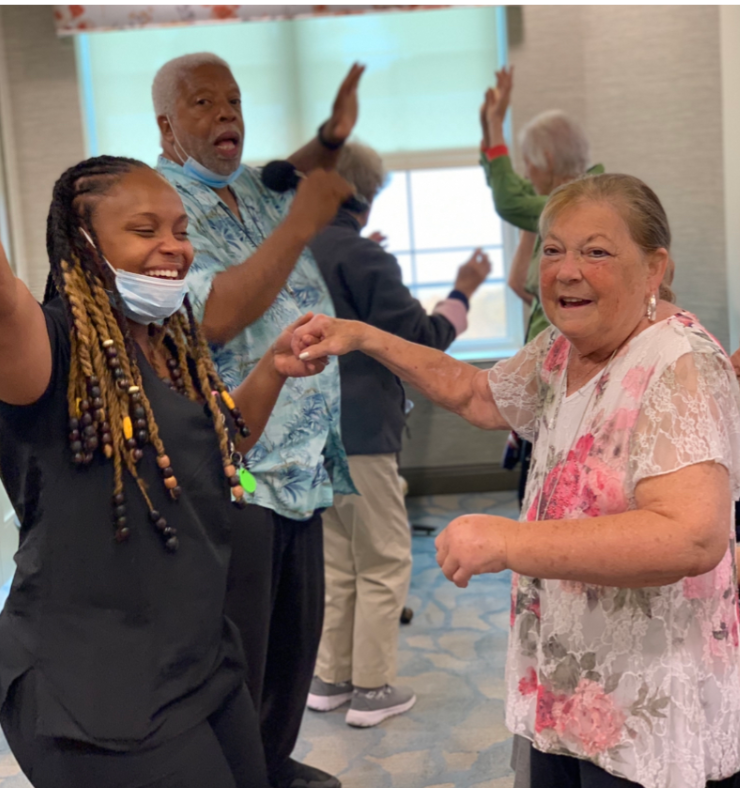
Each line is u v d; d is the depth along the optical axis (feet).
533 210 9.73
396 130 15.08
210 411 4.16
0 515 9.80
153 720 3.72
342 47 14.69
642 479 3.51
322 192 5.07
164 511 3.82
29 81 13.96
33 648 3.66
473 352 15.69
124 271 3.78
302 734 7.63
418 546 12.60
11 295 3.22
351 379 7.47
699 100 13.92
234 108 5.41
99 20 13.76
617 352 3.88
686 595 3.72
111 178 3.79
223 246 5.30
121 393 3.71
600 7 14.17
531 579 4.16
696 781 3.64
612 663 3.76
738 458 3.69
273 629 5.87
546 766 4.14
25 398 3.50
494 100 10.23
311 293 5.96
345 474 6.02
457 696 8.16
